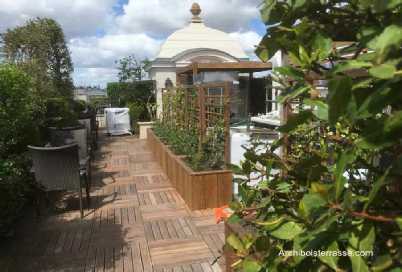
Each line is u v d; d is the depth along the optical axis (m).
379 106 0.65
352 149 0.77
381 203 0.81
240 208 1.34
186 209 4.82
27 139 5.58
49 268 3.31
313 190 0.86
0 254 3.60
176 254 3.52
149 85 14.66
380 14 0.75
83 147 6.07
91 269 3.28
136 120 13.50
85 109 12.76
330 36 0.93
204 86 5.37
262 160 1.36
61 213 4.78
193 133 5.99
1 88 4.72
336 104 0.67
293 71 0.87
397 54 0.63
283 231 1.03
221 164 5.02
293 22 0.96
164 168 6.98
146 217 4.57
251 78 11.83
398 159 0.72
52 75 11.17
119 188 5.98
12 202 3.99
